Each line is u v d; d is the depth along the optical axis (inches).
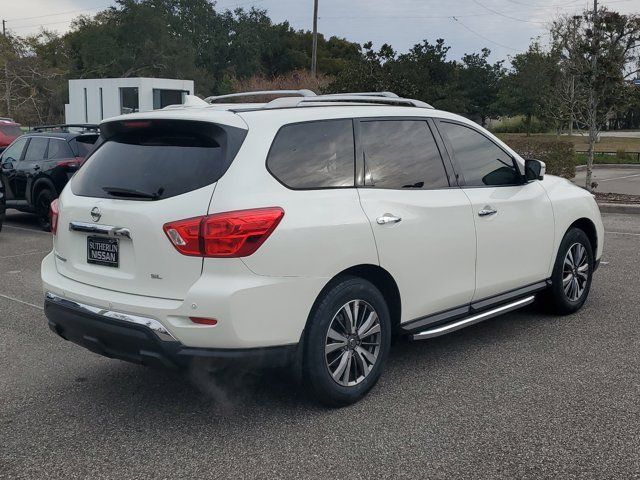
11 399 174.1
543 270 223.3
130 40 2834.6
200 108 169.8
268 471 135.2
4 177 476.7
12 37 2066.9
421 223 175.2
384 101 190.5
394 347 210.7
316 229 150.9
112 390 179.2
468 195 192.1
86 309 155.3
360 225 159.8
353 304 161.5
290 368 154.2
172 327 142.2
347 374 162.4
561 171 730.2
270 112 159.0
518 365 192.5
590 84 624.1
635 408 161.6
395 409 163.2
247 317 141.7
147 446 147.0
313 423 156.3
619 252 359.6
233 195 143.2
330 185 160.4
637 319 236.8
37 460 141.6
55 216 174.9
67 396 175.5
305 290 150.0
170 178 150.0
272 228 144.2
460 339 217.6
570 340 214.7
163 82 1181.7
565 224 229.3
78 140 459.8
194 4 3208.7
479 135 205.8
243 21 3299.7
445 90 1679.4
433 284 181.3
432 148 188.4
